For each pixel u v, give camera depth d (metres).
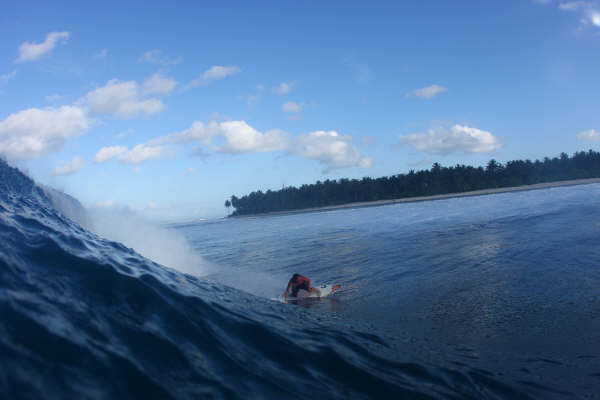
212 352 3.35
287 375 3.29
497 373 4.08
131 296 3.86
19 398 2.13
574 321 5.81
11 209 5.59
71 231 5.59
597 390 3.73
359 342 4.44
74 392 2.31
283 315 5.01
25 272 3.56
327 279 10.62
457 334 5.59
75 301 3.38
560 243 12.72
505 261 10.75
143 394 2.53
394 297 8.05
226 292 5.55
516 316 6.23
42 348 2.59
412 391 3.38
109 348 2.87
